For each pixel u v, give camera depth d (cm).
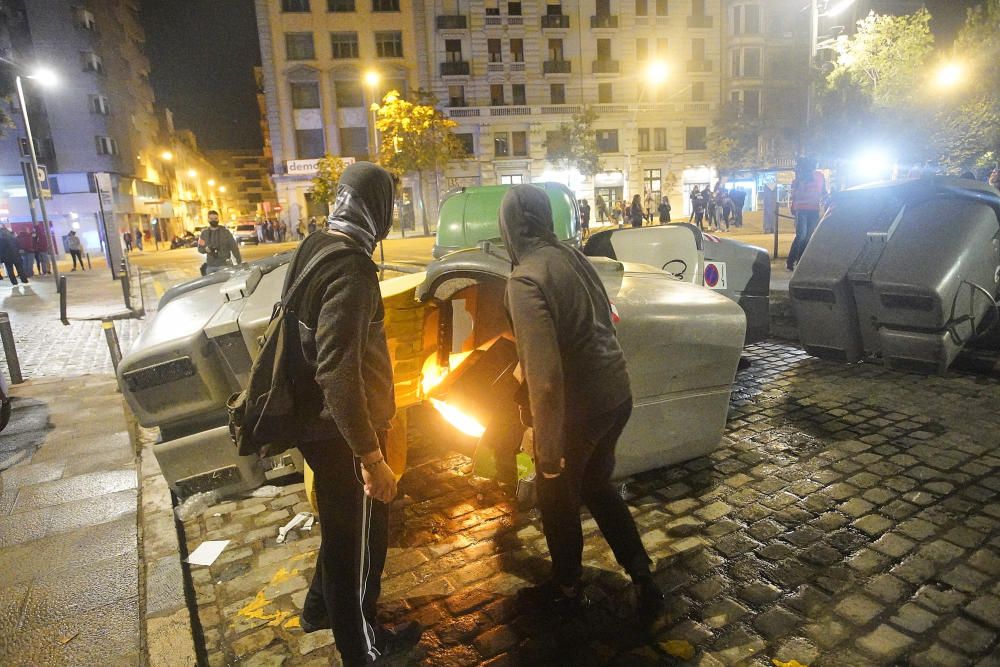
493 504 368
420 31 4603
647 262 602
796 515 335
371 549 239
